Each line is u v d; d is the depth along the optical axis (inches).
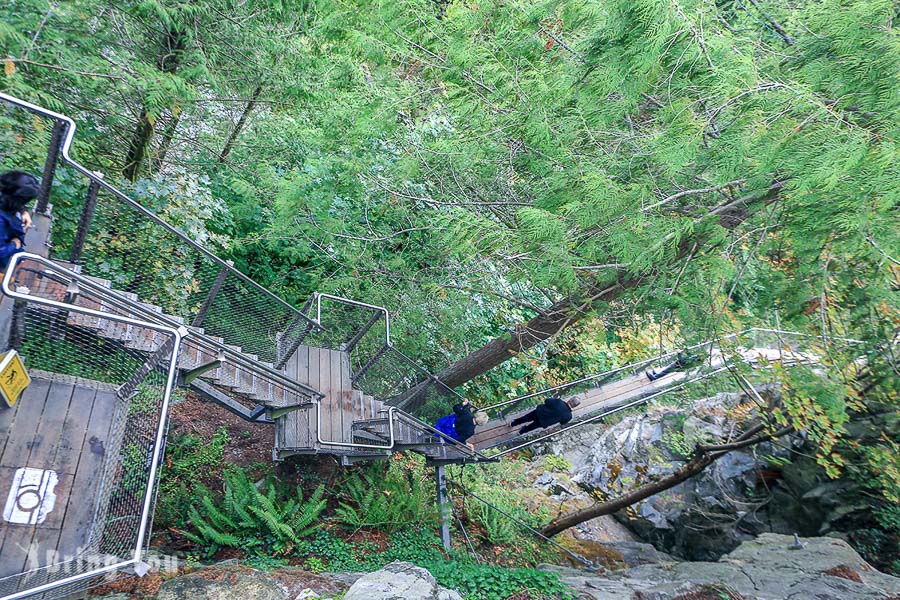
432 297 398.9
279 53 365.1
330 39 307.4
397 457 438.6
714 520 521.7
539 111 233.9
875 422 425.4
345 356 356.2
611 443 602.5
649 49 170.2
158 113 324.2
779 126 176.9
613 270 257.0
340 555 310.0
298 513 325.1
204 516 302.4
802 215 202.1
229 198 426.3
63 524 157.5
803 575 333.1
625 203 205.2
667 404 624.7
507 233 244.2
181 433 350.3
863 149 159.2
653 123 254.2
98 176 196.1
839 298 298.4
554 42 265.3
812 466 481.4
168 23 289.9
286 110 421.4
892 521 426.9
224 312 280.1
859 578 334.3
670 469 561.6
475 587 265.0
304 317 297.4
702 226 233.8
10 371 161.2
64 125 187.2
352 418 329.4
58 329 189.0
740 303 347.6
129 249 243.8
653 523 547.5
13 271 150.1
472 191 359.3
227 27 336.8
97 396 189.5
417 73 328.2
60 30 269.4
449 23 283.1
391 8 277.4
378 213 408.5
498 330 529.3
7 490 155.6
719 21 233.1
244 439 369.4
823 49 193.8
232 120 429.7
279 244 435.2
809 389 297.3
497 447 431.8
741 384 382.0
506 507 465.4
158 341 228.1
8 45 234.2
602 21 205.6
